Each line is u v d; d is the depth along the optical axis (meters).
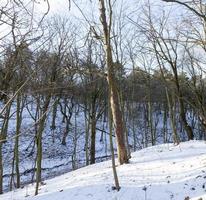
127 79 32.97
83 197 12.53
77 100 36.47
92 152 27.84
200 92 31.27
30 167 32.25
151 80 35.12
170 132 49.12
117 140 16.34
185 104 43.91
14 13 4.13
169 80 26.67
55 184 15.26
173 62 25.27
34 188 15.83
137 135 44.41
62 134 41.22
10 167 32.38
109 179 13.80
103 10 14.62
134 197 11.96
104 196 12.33
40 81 13.02
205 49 16.14
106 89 27.77
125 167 15.27
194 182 12.13
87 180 14.11
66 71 15.95
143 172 14.12
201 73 30.72
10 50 4.55
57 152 38.22
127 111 35.50
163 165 14.75
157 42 24.25
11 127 37.28
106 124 44.28
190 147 17.77
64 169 33.25
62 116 45.06
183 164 14.38
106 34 14.72
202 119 23.44
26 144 36.06
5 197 15.31
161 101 45.91
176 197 11.50
